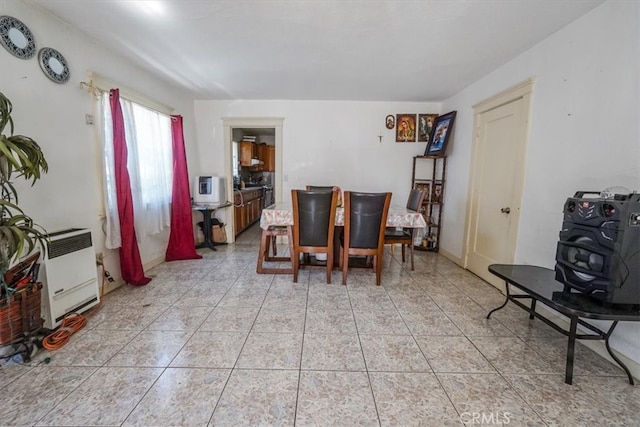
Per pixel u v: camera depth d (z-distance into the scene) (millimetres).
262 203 7254
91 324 2090
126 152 2645
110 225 2568
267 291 2732
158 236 3539
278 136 4551
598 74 1845
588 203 1533
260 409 1347
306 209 2783
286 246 4531
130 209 2707
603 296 1468
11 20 1785
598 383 1541
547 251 2266
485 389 1492
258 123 4516
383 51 2619
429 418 1309
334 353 1781
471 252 3406
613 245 1417
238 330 2035
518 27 2154
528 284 1813
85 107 2354
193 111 4430
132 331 2002
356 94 4086
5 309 1591
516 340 1946
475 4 1882
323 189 3744
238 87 3791
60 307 1954
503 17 2025
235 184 6113
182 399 1397
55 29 2080
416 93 3969
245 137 7070
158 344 1851
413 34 2297
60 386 1470
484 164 3189
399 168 4578
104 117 2500
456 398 1430
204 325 2096
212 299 2543
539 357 1765
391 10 1963
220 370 1611
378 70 3104
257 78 3408
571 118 2055
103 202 2537
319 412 1335
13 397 1393
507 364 1696
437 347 1858
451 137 4035
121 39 2424
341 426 1261
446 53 2645
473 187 3398
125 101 2752
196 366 1642
